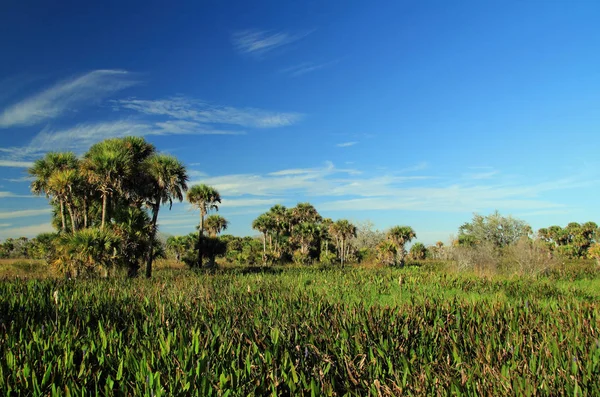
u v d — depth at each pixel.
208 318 8.34
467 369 5.25
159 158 23.75
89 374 5.10
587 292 15.11
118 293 11.98
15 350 5.71
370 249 59.38
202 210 32.59
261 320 8.10
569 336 6.64
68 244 17.92
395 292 13.80
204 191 32.34
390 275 23.12
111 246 18.64
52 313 8.66
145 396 4.35
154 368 5.16
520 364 5.39
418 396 4.50
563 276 23.30
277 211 54.88
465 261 27.89
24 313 8.36
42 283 13.95
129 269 20.44
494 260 27.53
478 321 7.89
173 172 23.62
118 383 4.98
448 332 7.12
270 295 12.23
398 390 4.60
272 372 4.95
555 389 4.57
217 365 5.23
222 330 7.09
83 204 25.17
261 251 47.47
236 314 8.68
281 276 21.69
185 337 6.50
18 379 4.79
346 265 45.91
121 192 22.12
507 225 39.84
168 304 9.80
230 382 4.73
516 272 23.58
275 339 6.36
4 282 14.49
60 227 29.69
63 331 6.67
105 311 9.03
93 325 7.92
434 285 17.09
